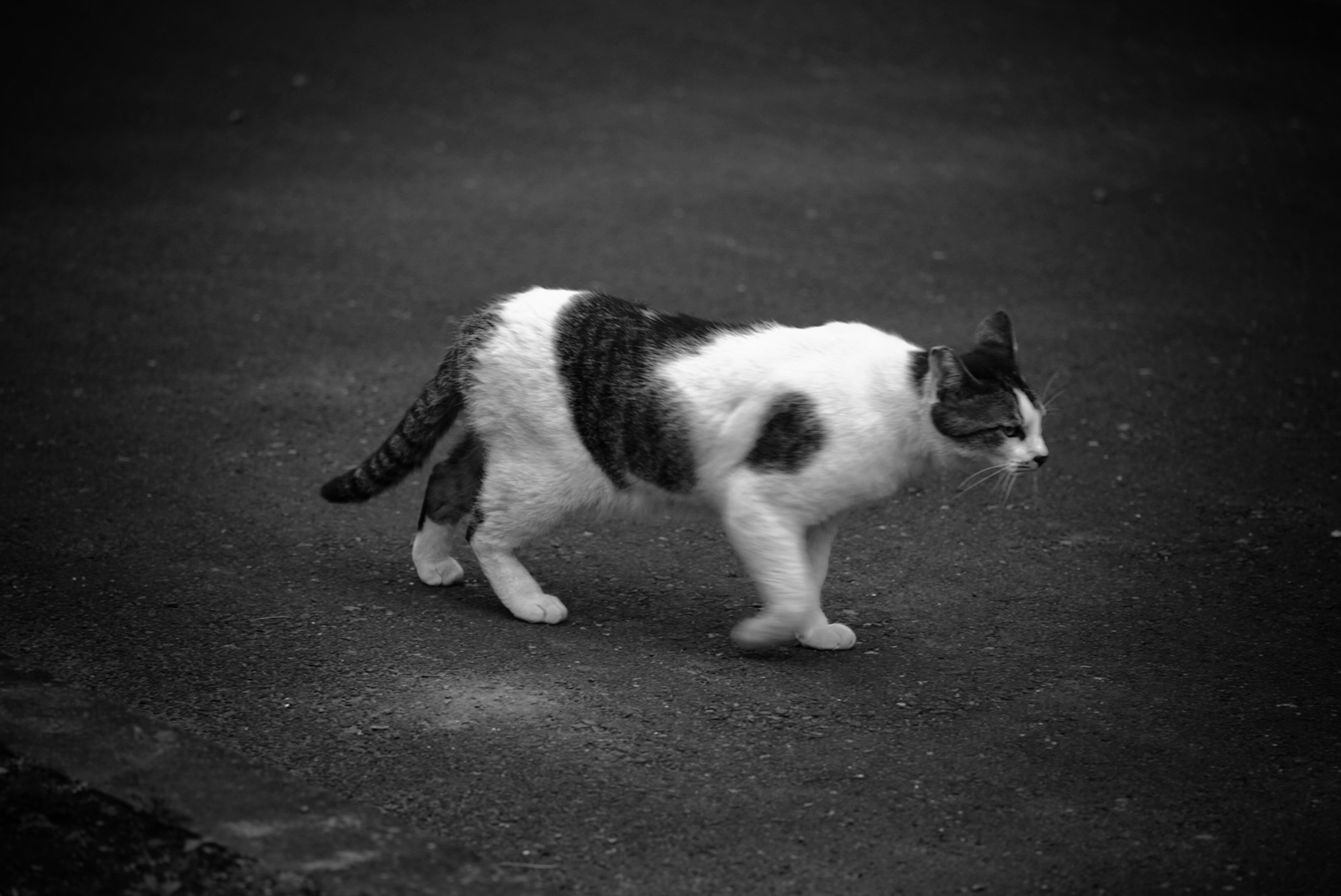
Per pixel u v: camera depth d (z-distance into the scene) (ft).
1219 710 16.92
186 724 16.05
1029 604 19.86
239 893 13.03
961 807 14.80
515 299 18.58
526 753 15.64
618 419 17.75
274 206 38.68
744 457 17.39
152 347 29.50
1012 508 23.25
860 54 53.72
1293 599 20.06
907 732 16.29
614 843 14.07
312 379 28.25
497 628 18.74
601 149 43.83
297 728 16.05
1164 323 32.19
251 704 16.55
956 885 13.55
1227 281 34.91
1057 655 18.33
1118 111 48.42
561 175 41.68
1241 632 19.02
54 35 53.21
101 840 13.80
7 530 21.22
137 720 15.66
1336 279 35.04
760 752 15.78
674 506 18.40
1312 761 15.79
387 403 27.17
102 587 19.51
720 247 36.63
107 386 27.40
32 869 13.41
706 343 17.76
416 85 49.37
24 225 36.52
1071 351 30.55
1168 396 28.22
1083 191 41.32
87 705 15.92
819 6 59.21
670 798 14.85
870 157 43.68
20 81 48.21
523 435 18.22
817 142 44.78
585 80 50.24
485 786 14.99
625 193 40.37
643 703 16.81
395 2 58.85
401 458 19.27
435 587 19.97
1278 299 33.78
